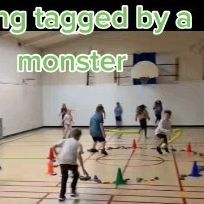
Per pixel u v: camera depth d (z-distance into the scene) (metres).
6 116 15.97
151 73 19.53
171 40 19.73
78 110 20.61
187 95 19.67
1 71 15.65
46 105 20.91
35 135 16.59
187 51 19.62
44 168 8.57
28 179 7.44
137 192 6.34
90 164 8.96
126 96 20.14
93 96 20.44
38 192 6.42
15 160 9.75
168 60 19.78
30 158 10.05
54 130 19.23
